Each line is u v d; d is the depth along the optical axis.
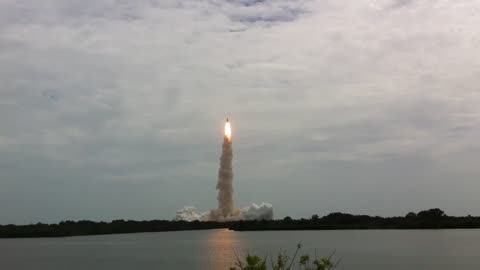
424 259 177.00
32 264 192.62
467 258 179.88
